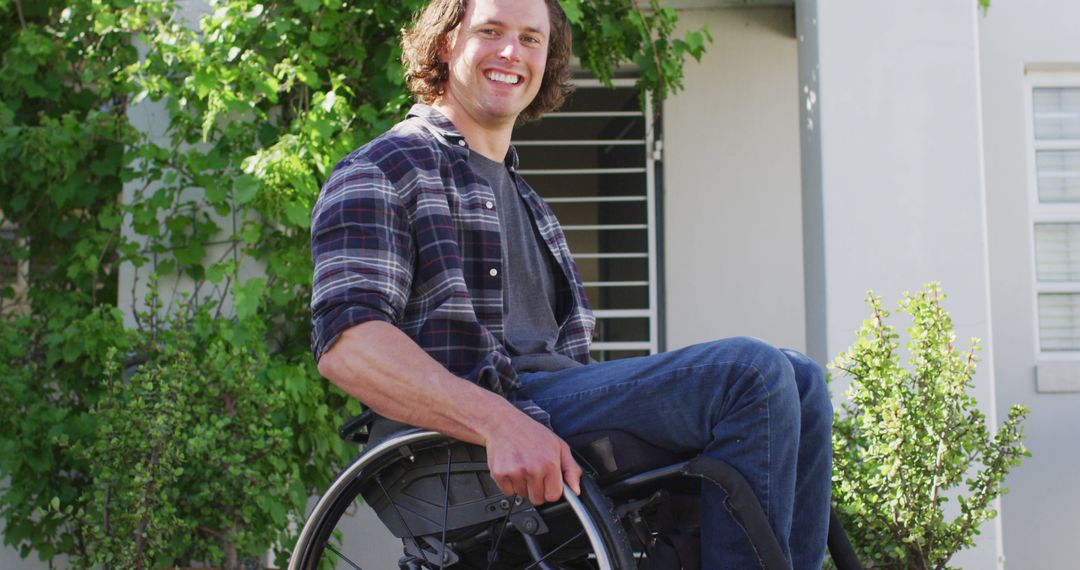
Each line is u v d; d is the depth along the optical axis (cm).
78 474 429
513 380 218
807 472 211
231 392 390
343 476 221
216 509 389
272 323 431
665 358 206
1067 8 564
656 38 573
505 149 256
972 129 421
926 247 418
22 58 456
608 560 191
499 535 213
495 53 245
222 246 430
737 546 195
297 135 414
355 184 220
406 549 228
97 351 427
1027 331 556
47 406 421
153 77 420
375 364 204
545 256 258
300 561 231
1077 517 546
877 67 423
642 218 598
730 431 196
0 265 480
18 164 455
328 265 213
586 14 479
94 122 439
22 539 450
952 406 362
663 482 215
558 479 194
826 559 361
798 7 455
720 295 580
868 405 366
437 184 228
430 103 258
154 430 363
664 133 586
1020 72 563
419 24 257
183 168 429
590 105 641
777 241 580
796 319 578
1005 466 361
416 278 223
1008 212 561
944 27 423
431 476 222
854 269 418
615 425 209
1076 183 574
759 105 584
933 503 360
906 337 412
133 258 425
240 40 429
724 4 575
